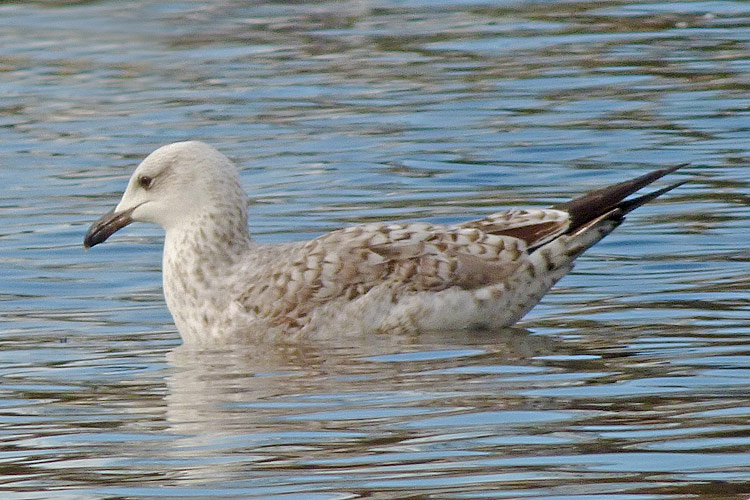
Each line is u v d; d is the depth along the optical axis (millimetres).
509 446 9172
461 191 18172
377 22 31844
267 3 34938
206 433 9766
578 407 10008
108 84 26484
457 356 11789
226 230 13414
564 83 24750
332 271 12914
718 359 11211
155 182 13508
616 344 11914
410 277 12836
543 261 12867
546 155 19875
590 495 8242
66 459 9328
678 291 13703
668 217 16469
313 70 26938
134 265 15578
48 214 17656
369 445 9312
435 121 22328
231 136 21812
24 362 12062
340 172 19344
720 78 24516
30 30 32312
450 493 8359
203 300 13156
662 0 32719
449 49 28391
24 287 14727
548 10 32156
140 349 12594
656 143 20234
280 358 12055
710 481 8375
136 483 8766
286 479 8719
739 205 16797
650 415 9719
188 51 29500
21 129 22828
